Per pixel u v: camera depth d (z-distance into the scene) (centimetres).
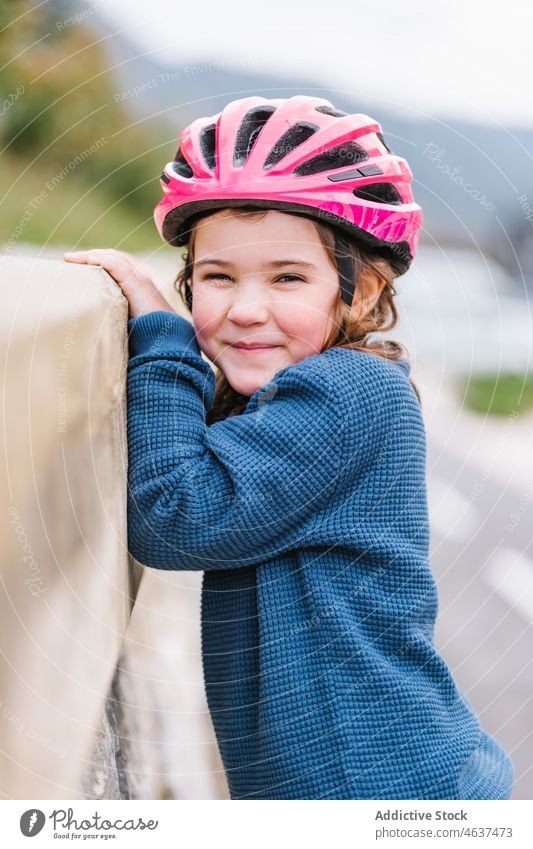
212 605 201
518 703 452
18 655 122
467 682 469
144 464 184
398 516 195
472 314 592
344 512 188
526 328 686
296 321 197
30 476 123
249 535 181
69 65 764
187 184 195
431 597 199
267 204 192
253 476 180
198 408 191
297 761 177
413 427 202
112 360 172
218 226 196
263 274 196
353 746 175
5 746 120
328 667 180
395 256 222
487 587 583
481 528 676
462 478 751
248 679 191
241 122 198
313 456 183
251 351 199
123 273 200
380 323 229
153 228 731
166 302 207
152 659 293
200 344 203
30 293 134
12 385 117
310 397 187
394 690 180
